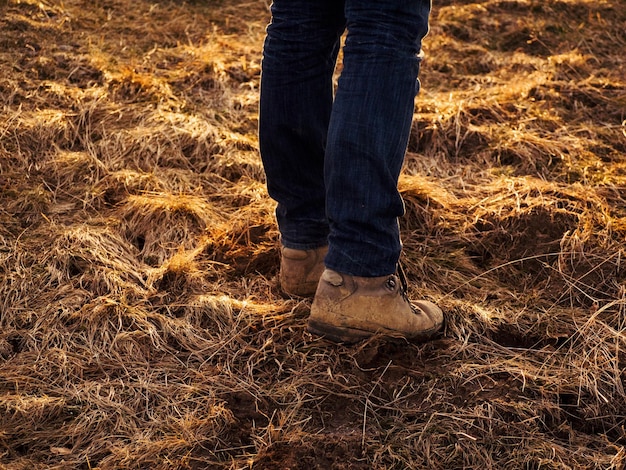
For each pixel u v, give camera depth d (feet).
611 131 9.86
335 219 5.65
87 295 6.83
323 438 5.40
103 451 5.33
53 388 5.85
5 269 7.02
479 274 7.47
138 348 6.31
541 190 8.39
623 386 5.98
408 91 5.47
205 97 10.51
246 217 8.02
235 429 5.53
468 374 6.01
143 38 12.12
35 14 11.89
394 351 6.22
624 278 7.24
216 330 6.60
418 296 6.93
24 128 9.06
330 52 6.05
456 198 8.53
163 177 8.78
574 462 5.29
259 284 7.21
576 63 11.72
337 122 5.44
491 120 10.17
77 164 8.73
